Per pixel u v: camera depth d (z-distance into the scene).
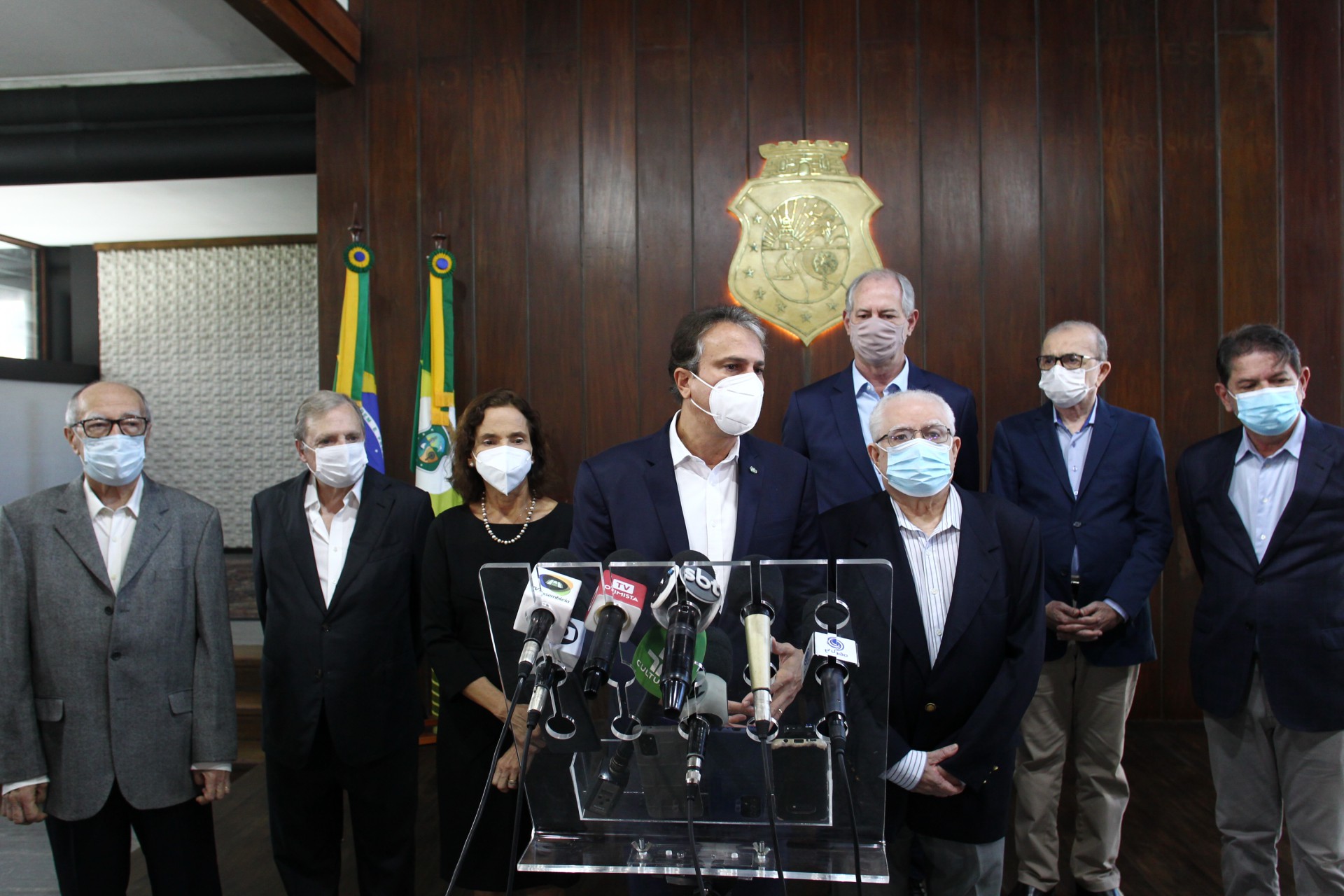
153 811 1.87
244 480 5.84
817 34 3.68
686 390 1.54
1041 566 1.71
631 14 3.74
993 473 2.54
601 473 1.59
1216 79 3.56
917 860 1.99
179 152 3.99
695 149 3.71
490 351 3.78
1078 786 2.31
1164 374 3.58
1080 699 2.30
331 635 1.94
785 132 3.69
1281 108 3.56
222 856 2.63
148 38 3.69
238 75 4.02
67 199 4.98
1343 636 1.88
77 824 1.81
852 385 2.45
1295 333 3.55
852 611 1.06
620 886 2.44
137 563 1.86
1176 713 3.58
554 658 1.08
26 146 4.01
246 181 4.69
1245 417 1.97
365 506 2.05
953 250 3.64
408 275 3.79
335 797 2.05
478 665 1.96
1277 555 1.96
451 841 1.96
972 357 3.63
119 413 1.83
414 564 2.11
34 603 1.81
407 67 3.80
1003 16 3.62
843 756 0.99
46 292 6.00
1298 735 1.92
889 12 3.66
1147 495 2.33
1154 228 3.58
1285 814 1.99
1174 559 3.58
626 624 1.06
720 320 1.51
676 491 1.54
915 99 3.65
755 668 1.02
